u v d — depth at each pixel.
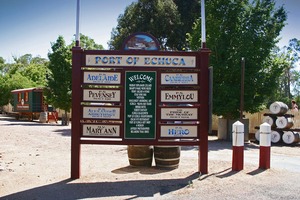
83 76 7.61
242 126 8.21
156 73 7.69
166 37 34.53
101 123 7.63
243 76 14.73
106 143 7.57
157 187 6.73
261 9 16.84
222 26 16.84
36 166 9.02
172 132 7.73
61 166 9.02
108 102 7.65
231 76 16.34
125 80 7.65
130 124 7.66
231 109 15.95
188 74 7.75
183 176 7.61
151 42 7.77
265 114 16.48
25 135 17.09
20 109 33.88
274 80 16.53
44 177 7.69
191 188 6.65
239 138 8.18
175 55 7.71
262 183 7.05
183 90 7.74
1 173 8.09
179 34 33.59
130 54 7.66
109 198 6.07
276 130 16.09
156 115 7.70
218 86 16.12
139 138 7.66
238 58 16.05
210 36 16.72
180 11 35.12
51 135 17.36
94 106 7.63
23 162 9.62
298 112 18.16
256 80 16.11
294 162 10.20
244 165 8.90
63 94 26.56
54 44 27.80
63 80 27.17
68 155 10.98
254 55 16.25
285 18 17.11
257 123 18.50
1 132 18.34
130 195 6.23
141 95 7.68
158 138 7.70
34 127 22.69
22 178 7.58
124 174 7.90
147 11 34.16
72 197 6.13
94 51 7.61
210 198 6.05
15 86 44.28
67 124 26.17
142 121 7.68
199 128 7.77
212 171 8.15
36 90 31.42
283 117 15.86
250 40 16.34
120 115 7.66
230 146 14.21
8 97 44.38
